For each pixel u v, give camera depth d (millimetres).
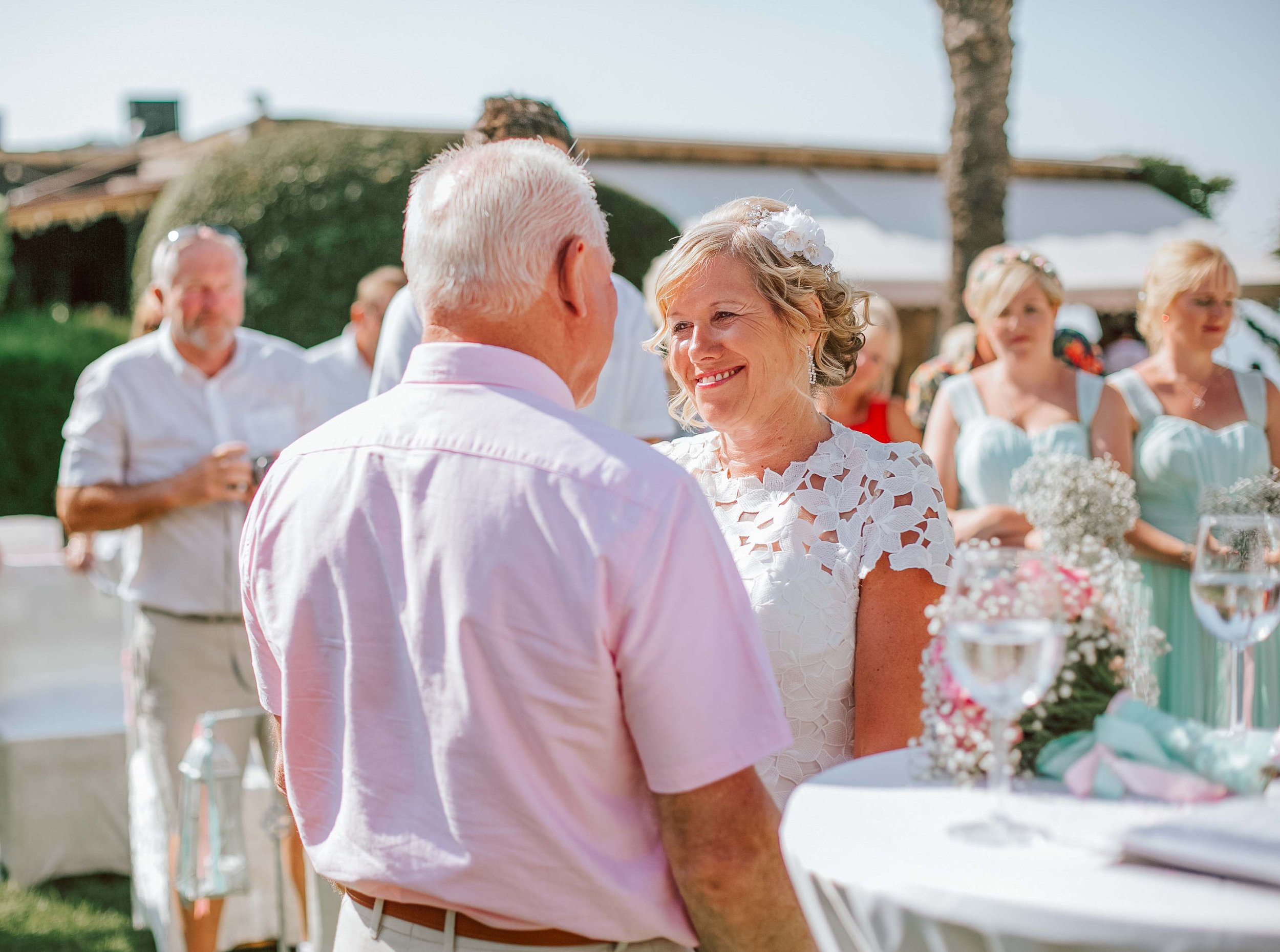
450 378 1344
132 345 3654
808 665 1764
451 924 1322
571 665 1224
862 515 1804
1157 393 3389
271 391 3697
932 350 11836
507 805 1256
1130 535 3127
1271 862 1000
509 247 1327
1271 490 3023
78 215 16000
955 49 8375
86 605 4574
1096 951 956
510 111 2730
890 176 13477
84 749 4266
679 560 1234
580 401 1467
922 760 1329
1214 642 3031
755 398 1864
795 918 1306
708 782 1246
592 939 1317
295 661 1403
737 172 12898
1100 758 1246
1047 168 14352
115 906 4055
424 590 1283
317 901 2908
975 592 1172
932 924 1019
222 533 3453
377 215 10336
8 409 11477
